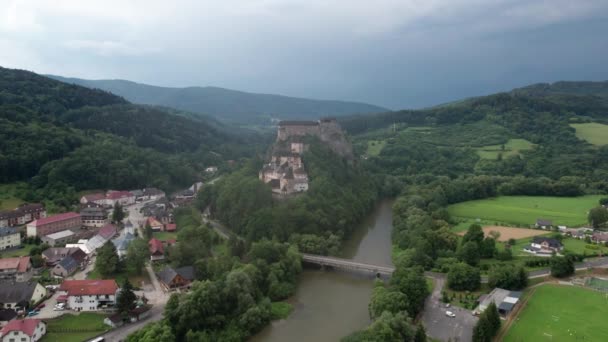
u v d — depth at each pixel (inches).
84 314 5787.4
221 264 6973.4
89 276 7106.3
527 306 5999.0
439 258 7790.4
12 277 6781.5
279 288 6850.4
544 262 7460.6
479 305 5999.0
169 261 7795.3
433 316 5880.9
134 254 7224.4
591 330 5315.0
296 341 5556.1
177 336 5398.6
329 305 6624.0
